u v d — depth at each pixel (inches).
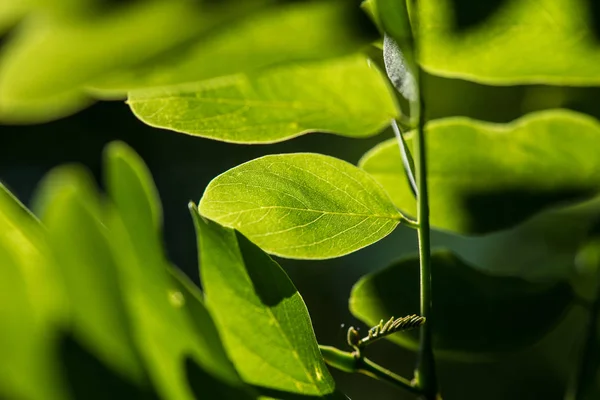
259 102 11.8
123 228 9.4
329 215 11.4
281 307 10.6
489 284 13.3
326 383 10.7
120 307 9.3
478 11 11.7
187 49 8.3
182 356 9.5
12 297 9.0
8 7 7.8
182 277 9.7
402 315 12.9
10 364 9.0
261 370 10.6
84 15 7.8
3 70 7.6
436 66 12.2
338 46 9.0
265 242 11.3
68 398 9.1
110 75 7.8
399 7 10.6
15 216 9.2
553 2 11.8
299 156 11.2
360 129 12.5
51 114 8.5
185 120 11.5
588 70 12.2
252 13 8.6
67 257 9.1
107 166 9.4
